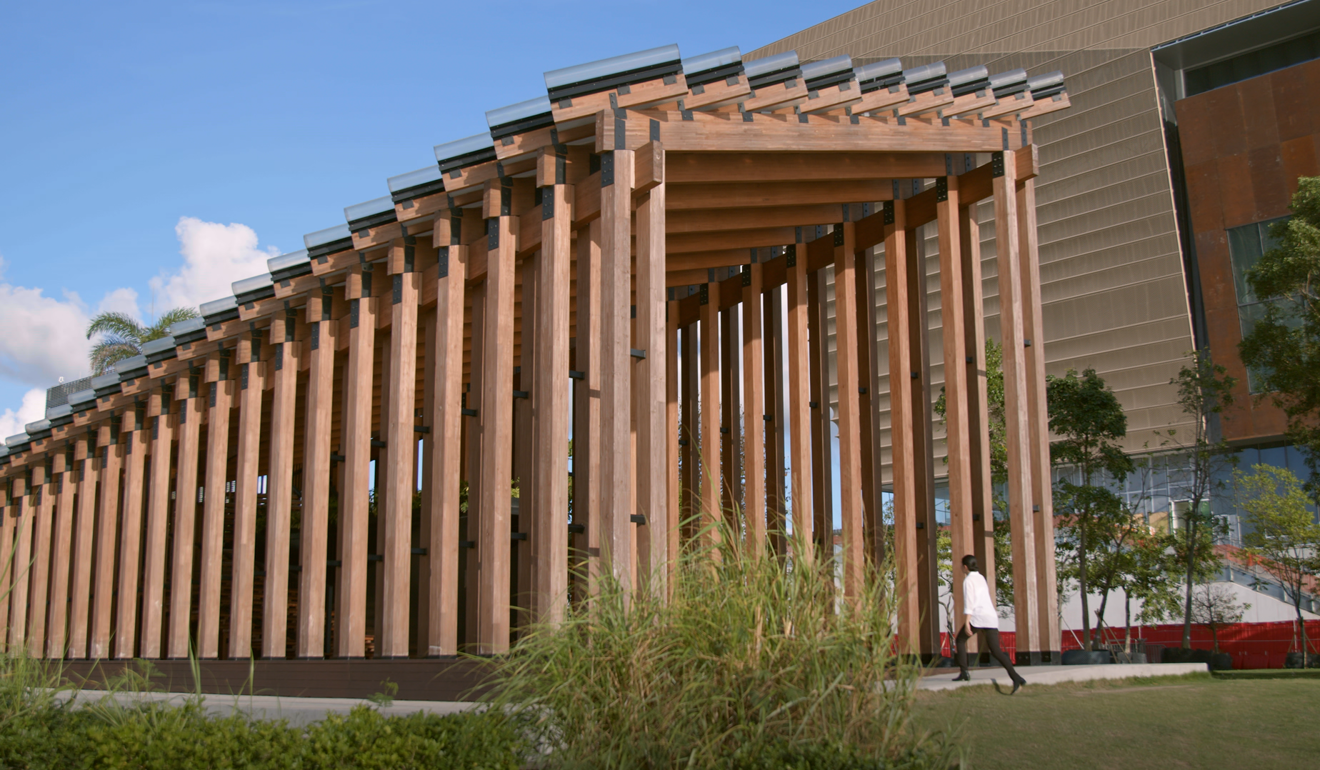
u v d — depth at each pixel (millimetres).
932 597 12047
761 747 4355
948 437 11594
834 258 12984
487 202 9805
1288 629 27016
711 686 4598
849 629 4734
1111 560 19578
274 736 5027
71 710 5914
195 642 17641
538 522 9383
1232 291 35906
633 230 10508
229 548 18859
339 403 15656
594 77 9023
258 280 12336
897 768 4270
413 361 10594
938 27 43781
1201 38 36875
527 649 5211
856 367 12367
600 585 5219
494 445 9242
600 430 8477
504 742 4969
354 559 10492
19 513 17891
